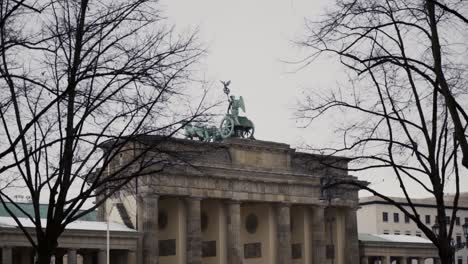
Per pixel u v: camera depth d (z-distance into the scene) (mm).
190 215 134375
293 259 157125
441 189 36344
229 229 140125
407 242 179500
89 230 124688
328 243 160250
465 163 28766
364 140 37406
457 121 29219
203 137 138000
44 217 129875
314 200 151250
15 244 115125
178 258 137375
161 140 36938
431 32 32750
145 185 127438
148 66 35156
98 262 129375
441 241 36219
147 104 36344
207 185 136875
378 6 35500
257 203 149375
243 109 149875
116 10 35438
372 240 173875
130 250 128625
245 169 141500
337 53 34219
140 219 130750
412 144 36812
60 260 38125
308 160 42219
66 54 36031
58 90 34125
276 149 147125
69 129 34812
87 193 34656
